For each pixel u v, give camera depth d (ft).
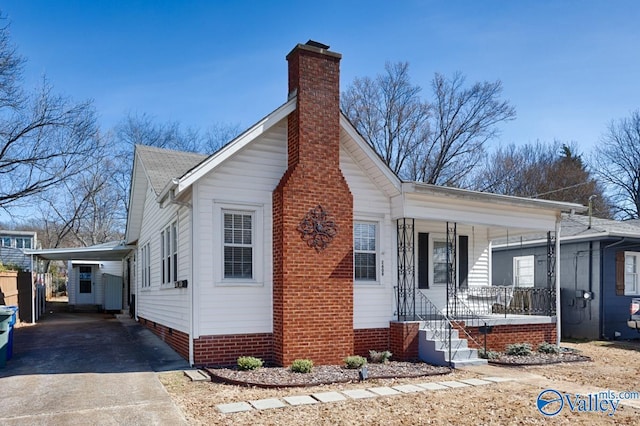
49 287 133.28
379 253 40.40
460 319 42.73
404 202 39.68
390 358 38.86
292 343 33.81
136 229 64.08
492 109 115.75
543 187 125.49
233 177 35.12
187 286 34.78
